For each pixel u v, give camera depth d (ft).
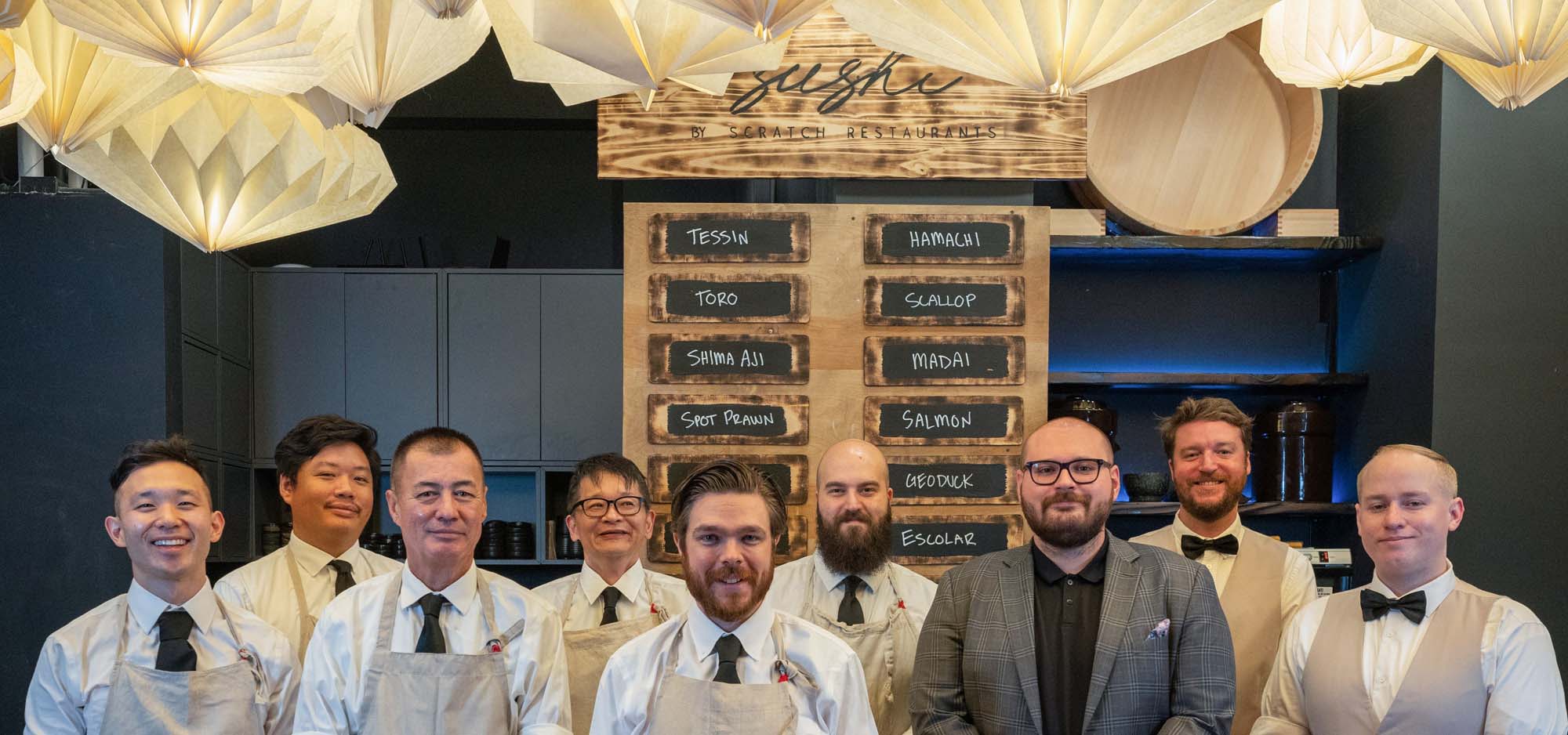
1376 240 12.40
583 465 9.45
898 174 10.62
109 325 13.79
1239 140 12.50
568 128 18.49
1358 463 12.79
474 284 16.96
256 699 8.17
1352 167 13.21
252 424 16.65
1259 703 9.28
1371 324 12.62
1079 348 13.38
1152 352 13.39
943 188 10.99
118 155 5.18
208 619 8.18
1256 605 9.45
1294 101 12.32
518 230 18.54
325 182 5.68
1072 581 7.89
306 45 4.41
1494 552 11.35
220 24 4.12
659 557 10.53
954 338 10.71
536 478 17.12
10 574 13.61
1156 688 7.48
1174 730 7.27
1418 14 4.89
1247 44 12.49
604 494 9.22
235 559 15.89
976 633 7.84
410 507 7.39
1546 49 4.86
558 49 4.59
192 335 14.69
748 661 6.98
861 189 10.98
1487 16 4.80
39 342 13.82
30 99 4.58
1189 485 9.64
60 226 13.91
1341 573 12.69
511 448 16.81
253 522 16.66
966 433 10.62
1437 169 11.51
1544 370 11.45
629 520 9.23
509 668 7.48
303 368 16.74
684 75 5.35
